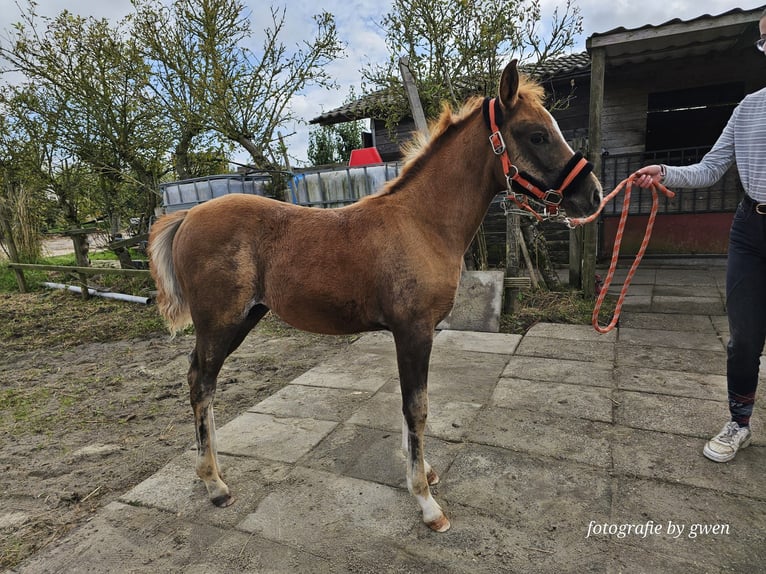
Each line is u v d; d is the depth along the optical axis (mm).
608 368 3215
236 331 1971
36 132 7438
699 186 2051
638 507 1846
